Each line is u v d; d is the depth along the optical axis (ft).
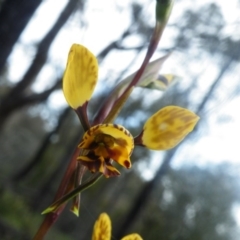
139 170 5.86
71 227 5.80
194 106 3.78
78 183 0.44
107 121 0.44
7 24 2.27
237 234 5.36
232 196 5.41
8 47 2.33
